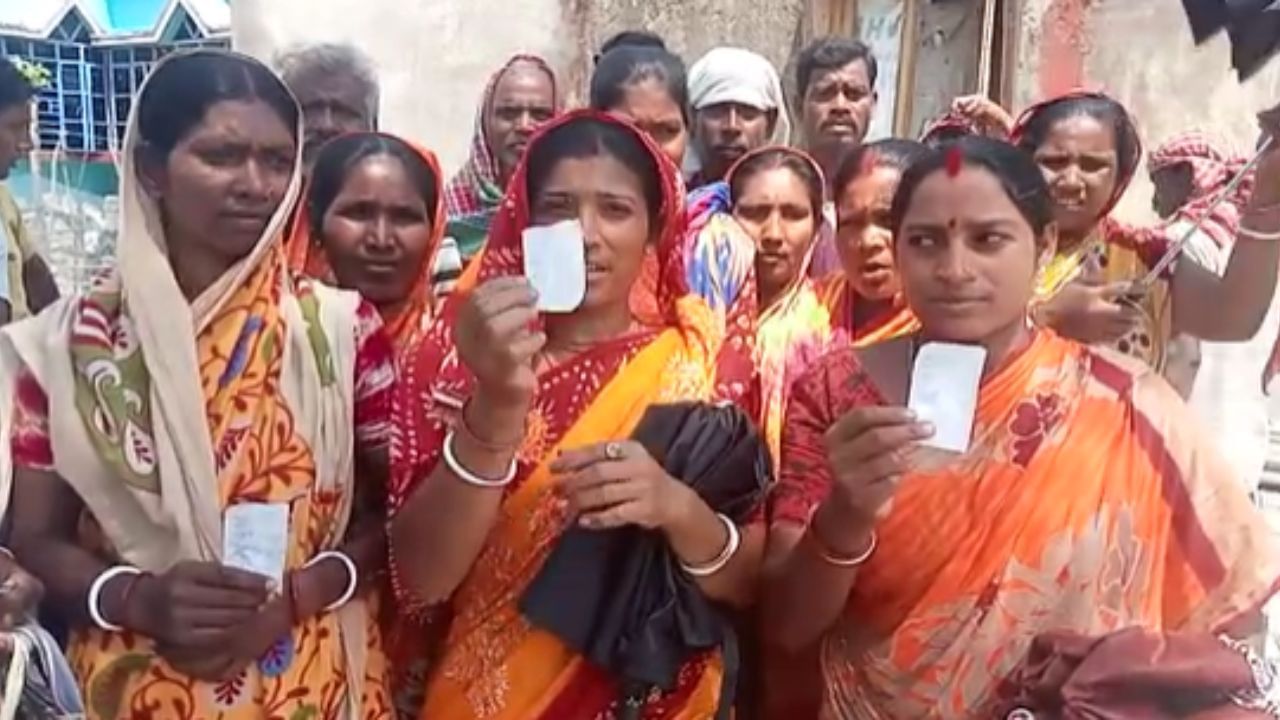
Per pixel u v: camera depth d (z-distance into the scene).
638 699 2.00
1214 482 2.01
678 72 3.33
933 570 1.96
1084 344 2.11
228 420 1.93
